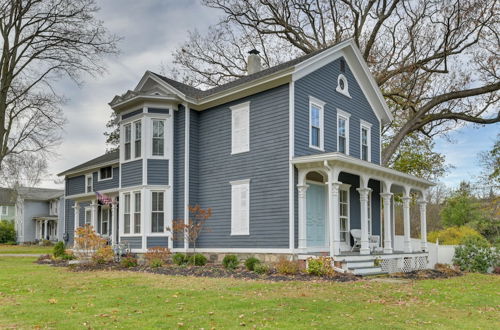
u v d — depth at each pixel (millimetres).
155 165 18281
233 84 19781
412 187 18891
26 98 25625
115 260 17688
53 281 12016
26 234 53188
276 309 7715
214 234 17438
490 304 9406
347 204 18156
